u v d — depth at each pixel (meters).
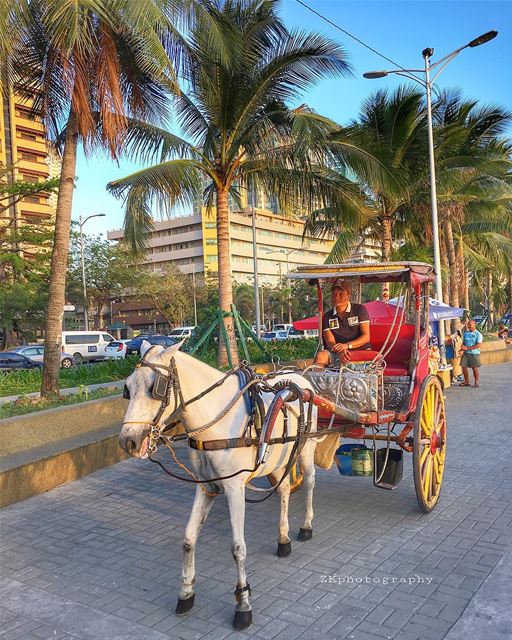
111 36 9.46
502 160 21.28
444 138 18.70
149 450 3.62
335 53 12.10
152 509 6.53
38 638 3.89
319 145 12.77
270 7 11.96
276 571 4.72
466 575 4.55
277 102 12.86
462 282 31.08
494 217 25.98
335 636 3.76
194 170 13.17
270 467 4.58
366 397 5.59
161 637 3.85
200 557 5.09
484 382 17.16
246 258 90.12
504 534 5.36
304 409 5.18
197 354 14.39
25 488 6.97
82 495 7.11
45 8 8.77
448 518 5.84
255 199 16.91
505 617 3.91
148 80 11.05
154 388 3.63
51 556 5.26
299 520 5.91
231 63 11.56
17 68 10.73
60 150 11.90
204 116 13.51
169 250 92.88
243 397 4.27
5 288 34.94
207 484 4.20
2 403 10.87
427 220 21.59
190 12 9.66
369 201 18.86
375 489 6.89
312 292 72.75
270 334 46.25
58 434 8.23
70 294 48.75
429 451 5.98
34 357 28.28
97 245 50.66
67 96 10.42
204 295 66.00
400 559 4.88
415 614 3.99
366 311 6.23
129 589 4.56
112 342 31.31
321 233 21.97
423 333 6.69
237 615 3.91
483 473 7.44
